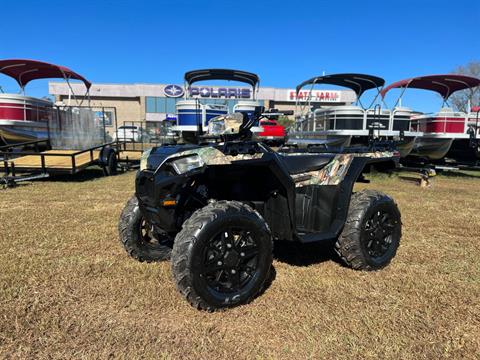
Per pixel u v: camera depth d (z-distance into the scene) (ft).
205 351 6.86
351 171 10.50
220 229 7.96
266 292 9.17
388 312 8.29
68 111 37.68
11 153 27.32
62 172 27.02
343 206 10.19
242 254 8.30
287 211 9.34
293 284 9.63
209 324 7.72
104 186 25.61
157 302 8.57
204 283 7.91
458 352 6.95
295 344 7.11
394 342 7.18
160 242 11.38
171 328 7.58
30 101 32.60
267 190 9.66
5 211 17.30
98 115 40.81
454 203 20.68
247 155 8.48
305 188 10.46
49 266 10.54
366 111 31.04
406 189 25.89
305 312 8.24
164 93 127.95
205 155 8.17
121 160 38.06
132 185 26.18
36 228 14.37
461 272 10.62
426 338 7.34
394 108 31.58
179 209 8.98
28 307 8.30
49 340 7.11
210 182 9.53
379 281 9.91
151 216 9.14
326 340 7.22
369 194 10.85
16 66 35.29
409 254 12.05
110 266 10.61
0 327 7.50
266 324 7.77
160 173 8.38
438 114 34.76
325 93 120.47
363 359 6.69
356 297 8.98
